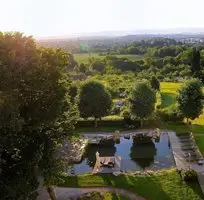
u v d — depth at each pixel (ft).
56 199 129.90
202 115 254.27
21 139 100.12
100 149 198.70
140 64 648.79
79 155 181.27
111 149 198.08
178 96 221.05
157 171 151.53
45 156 107.14
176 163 165.07
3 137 92.63
